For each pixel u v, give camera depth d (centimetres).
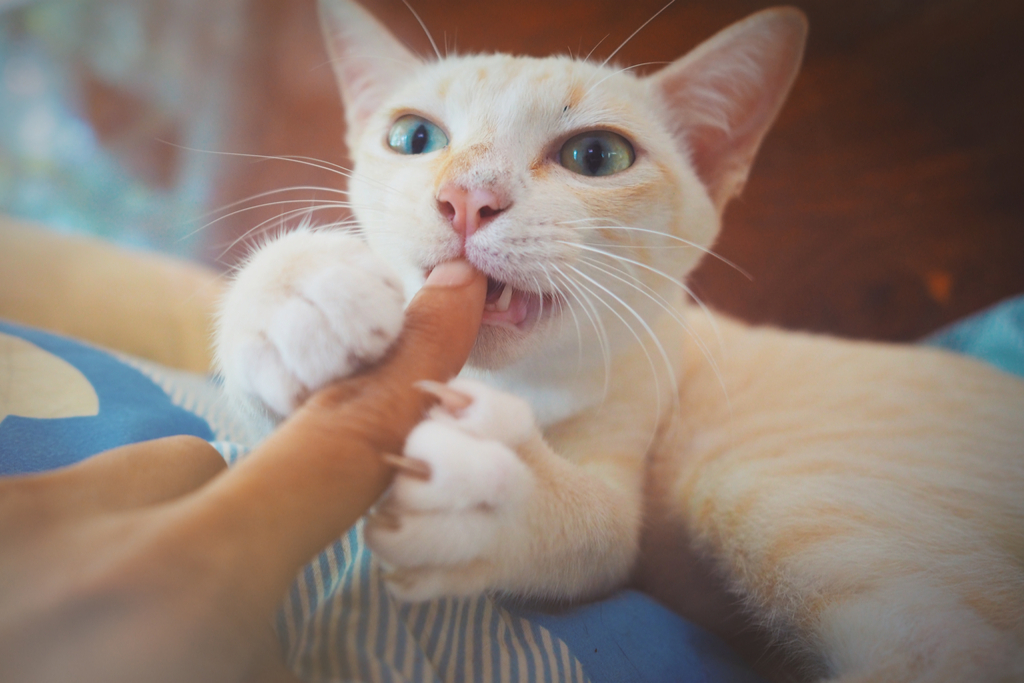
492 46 30
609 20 28
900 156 29
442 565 12
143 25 40
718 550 18
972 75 28
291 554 9
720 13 27
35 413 16
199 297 29
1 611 7
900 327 29
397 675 11
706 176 21
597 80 19
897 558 16
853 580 16
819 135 30
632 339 19
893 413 19
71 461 15
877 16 28
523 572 14
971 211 29
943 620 15
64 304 27
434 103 19
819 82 29
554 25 28
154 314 28
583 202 17
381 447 11
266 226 20
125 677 7
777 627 17
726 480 19
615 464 18
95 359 20
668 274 19
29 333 20
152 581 8
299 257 13
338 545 14
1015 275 28
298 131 36
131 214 40
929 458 18
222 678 8
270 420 13
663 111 21
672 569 20
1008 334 26
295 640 12
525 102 17
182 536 8
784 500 17
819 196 30
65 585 8
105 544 8
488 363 17
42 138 43
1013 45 27
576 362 18
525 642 14
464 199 16
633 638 15
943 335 28
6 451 15
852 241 30
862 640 15
